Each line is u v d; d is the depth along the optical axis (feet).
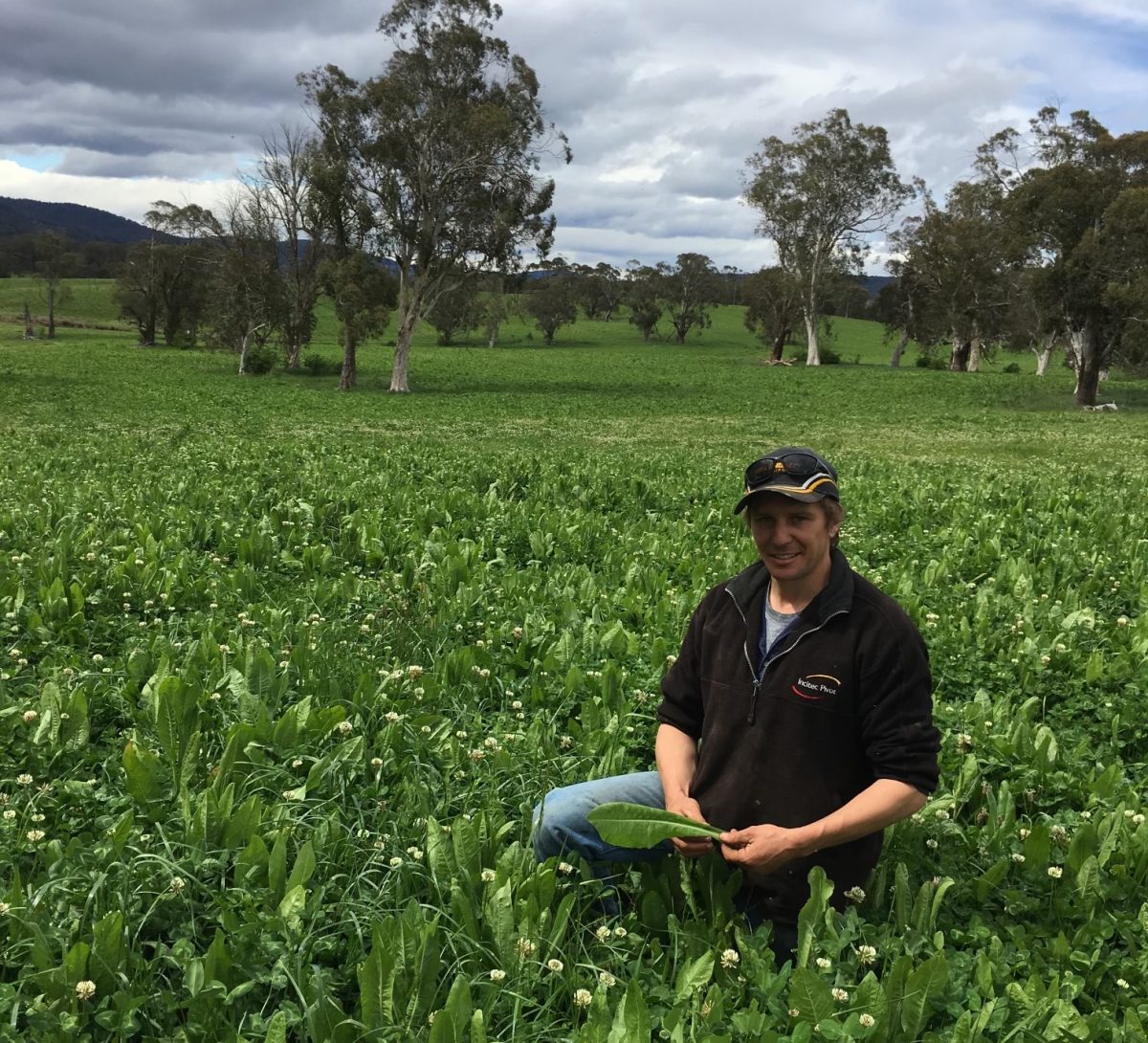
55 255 346.74
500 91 151.23
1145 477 57.98
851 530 35.86
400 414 121.49
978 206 237.66
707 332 451.53
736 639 10.35
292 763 13.33
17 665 17.58
